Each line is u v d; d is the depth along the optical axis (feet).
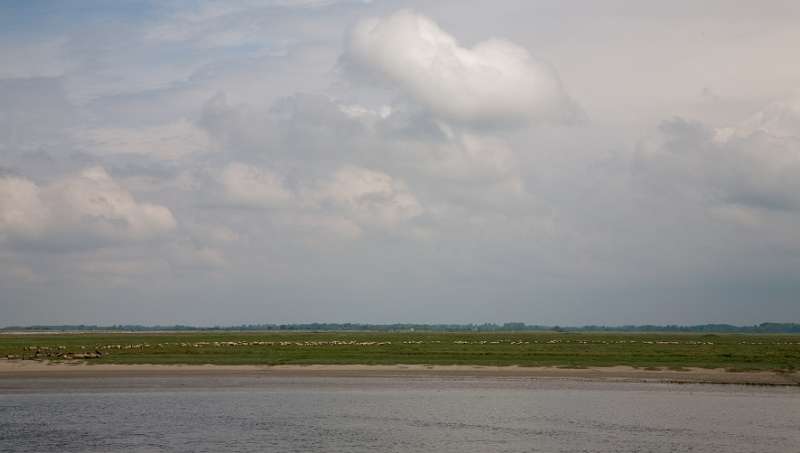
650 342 426.10
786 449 121.39
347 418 148.46
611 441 126.93
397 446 123.13
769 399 174.60
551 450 120.06
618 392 185.88
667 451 119.75
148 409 157.69
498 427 139.23
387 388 191.93
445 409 159.12
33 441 126.00
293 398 174.19
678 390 189.57
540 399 173.78
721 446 123.03
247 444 124.47
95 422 142.51
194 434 132.36
